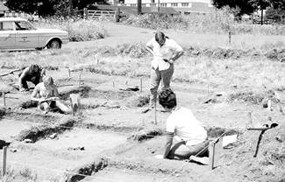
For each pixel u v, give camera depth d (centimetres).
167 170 701
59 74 1570
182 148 734
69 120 996
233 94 1191
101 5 6925
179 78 1480
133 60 1869
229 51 1948
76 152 817
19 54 2080
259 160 674
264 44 2138
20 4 4631
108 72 1598
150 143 866
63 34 2359
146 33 3388
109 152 812
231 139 768
